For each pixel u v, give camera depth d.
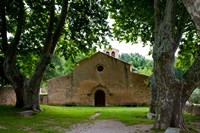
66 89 36.59
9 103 24.98
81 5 18.69
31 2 17.88
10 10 17.02
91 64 36.97
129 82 36.00
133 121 14.85
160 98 10.99
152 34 17.64
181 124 10.77
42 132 10.63
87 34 20.20
